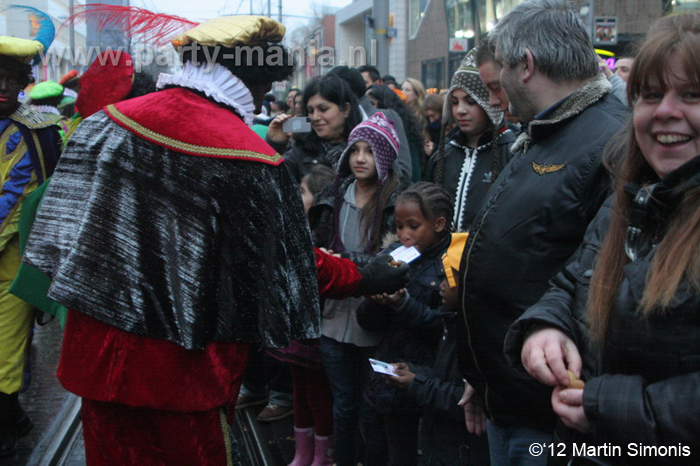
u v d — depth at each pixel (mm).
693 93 1214
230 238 1772
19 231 3051
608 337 1304
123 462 1869
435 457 2521
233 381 1862
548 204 1825
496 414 1988
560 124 1864
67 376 1849
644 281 1230
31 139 3268
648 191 1270
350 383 2980
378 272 2318
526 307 1859
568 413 1309
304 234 1912
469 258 1968
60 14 3365
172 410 1780
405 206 2699
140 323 1734
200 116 1829
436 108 5469
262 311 1788
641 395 1190
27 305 3279
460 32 12289
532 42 1884
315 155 4059
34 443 3492
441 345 2531
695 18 1229
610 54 6230
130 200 1776
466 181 3082
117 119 1849
